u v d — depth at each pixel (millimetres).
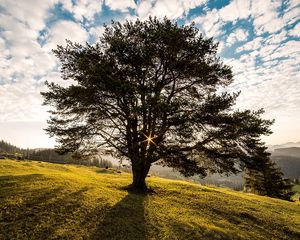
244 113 18406
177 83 21750
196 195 23891
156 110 16281
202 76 20188
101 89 18125
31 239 10945
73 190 18766
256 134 17469
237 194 32344
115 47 19234
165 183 30594
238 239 14297
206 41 19734
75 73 20953
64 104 19781
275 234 16625
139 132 19672
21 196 15867
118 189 21922
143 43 19984
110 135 20797
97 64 17906
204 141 19000
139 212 15766
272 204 27109
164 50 19578
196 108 18922
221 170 19656
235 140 18422
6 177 21516
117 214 14875
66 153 20859
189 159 19172
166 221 14914
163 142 19812
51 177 23062
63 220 13117
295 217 22047
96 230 12523
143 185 22234
